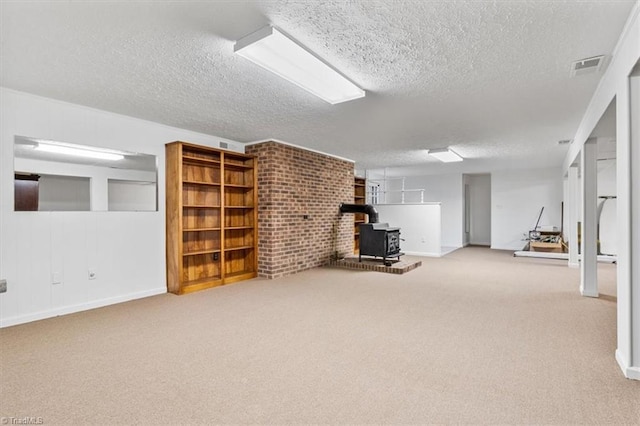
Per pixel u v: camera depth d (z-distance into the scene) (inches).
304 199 246.5
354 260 266.1
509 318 135.9
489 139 221.1
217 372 91.0
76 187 150.9
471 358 99.1
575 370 91.1
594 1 77.2
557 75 118.0
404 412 72.6
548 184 373.1
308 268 249.4
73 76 118.6
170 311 147.4
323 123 181.0
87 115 153.8
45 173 141.5
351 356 101.0
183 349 106.1
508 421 69.2
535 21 84.9
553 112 160.7
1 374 89.6
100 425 68.5
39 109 139.4
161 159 183.2
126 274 167.9
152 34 91.0
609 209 306.8
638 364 86.3
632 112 86.5
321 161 265.0
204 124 183.0
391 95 137.3
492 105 150.5
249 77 119.6
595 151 170.1
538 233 363.6
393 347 107.4
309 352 103.9
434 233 339.0
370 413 72.3
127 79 121.4
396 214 361.4
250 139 221.1
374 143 233.5
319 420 70.1
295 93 135.6
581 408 73.5
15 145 133.3
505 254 347.3
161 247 183.0
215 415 71.9
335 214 280.8
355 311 146.2
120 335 118.3
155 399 77.8
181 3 77.2
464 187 431.8
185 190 195.5
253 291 183.6
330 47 97.9
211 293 179.6
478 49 99.3
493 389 81.7
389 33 90.4
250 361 97.7
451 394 79.6
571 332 119.7
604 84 118.6
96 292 156.7
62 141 145.8
